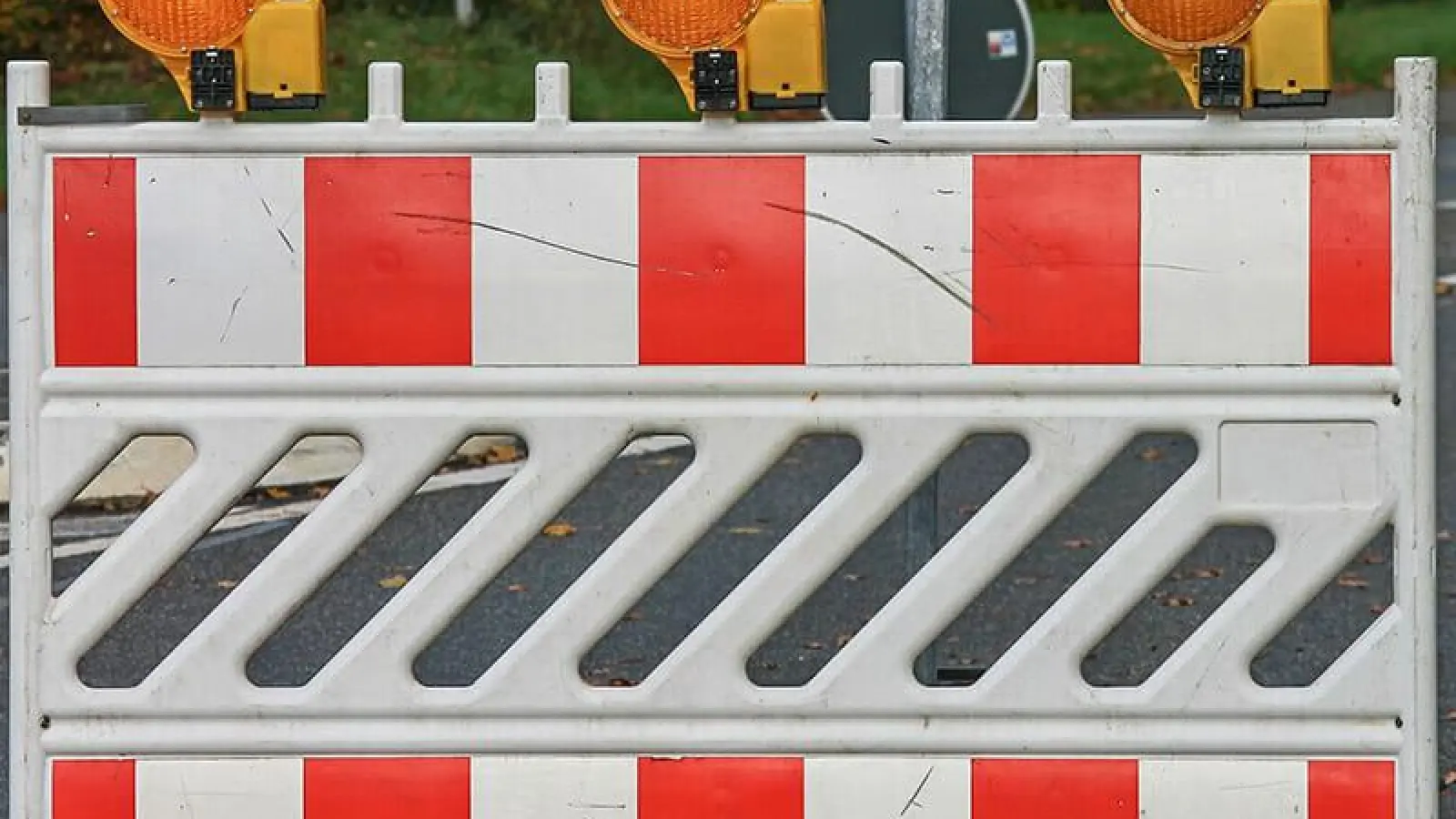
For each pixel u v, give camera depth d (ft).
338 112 233.35
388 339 39.11
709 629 39.63
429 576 39.65
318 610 85.46
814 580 39.42
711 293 38.96
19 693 39.88
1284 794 39.58
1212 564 90.43
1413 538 38.83
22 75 39.24
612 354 39.01
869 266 38.81
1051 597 87.56
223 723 39.96
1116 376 38.78
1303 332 38.73
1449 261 175.11
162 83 240.12
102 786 40.01
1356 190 38.60
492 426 39.14
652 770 39.75
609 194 38.91
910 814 39.73
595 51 259.60
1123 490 102.94
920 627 39.52
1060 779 39.68
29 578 39.63
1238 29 38.47
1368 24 330.34
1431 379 38.68
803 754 39.75
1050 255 38.75
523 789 39.83
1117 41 310.45
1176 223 38.70
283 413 39.24
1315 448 38.88
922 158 38.75
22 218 39.17
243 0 38.86
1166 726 39.58
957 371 38.88
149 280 39.17
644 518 39.47
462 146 38.88
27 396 39.29
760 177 38.86
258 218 39.09
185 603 86.48
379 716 39.91
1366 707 39.37
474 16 259.80
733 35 38.63
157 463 98.02
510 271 38.99
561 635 39.73
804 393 38.99
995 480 105.19
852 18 66.33
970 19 72.02
